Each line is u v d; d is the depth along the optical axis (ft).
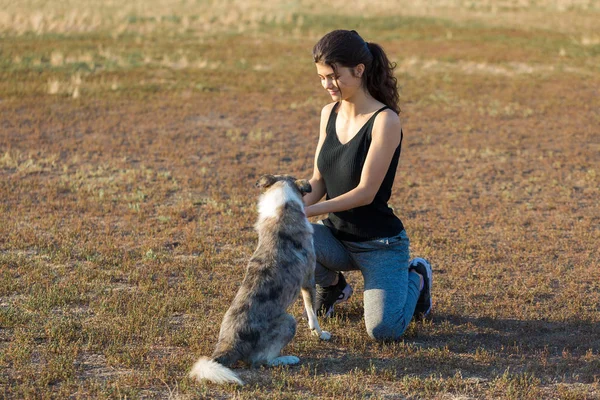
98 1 117.19
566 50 79.87
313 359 17.29
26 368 16.14
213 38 87.15
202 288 21.84
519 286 22.44
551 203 31.45
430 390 15.71
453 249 25.71
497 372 16.70
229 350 15.60
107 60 69.51
